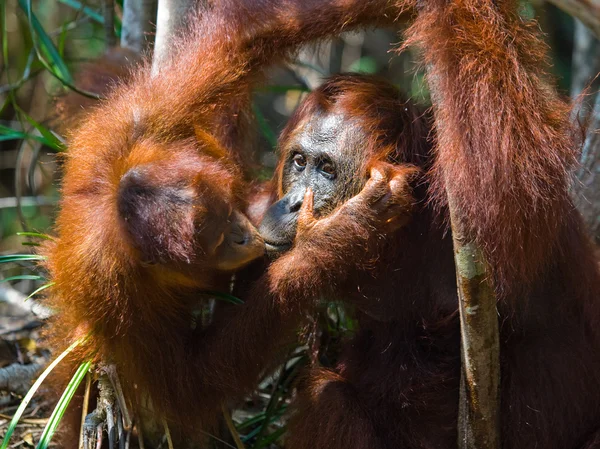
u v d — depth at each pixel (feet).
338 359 13.71
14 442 14.03
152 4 15.81
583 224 12.39
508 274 10.66
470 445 10.98
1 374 15.20
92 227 11.85
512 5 10.76
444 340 12.35
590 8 12.92
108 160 12.35
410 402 12.32
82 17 23.94
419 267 12.12
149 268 11.62
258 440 13.62
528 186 10.24
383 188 11.16
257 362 11.83
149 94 12.67
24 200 21.74
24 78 18.86
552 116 10.68
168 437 12.03
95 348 12.12
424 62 10.76
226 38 12.67
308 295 11.43
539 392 11.94
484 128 10.20
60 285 12.10
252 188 14.03
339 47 25.08
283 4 12.61
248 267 12.78
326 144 11.87
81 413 13.16
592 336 12.14
